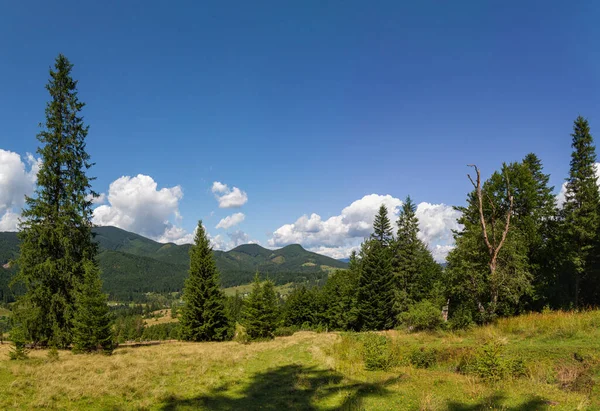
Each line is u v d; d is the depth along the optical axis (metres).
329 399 9.90
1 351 19.80
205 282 33.19
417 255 48.34
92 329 19.59
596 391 8.18
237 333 35.28
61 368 13.90
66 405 9.47
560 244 31.91
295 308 71.81
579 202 33.47
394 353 14.44
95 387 11.03
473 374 10.80
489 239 24.50
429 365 13.16
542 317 17.20
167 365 15.11
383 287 46.25
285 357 17.77
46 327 23.34
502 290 23.78
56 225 24.19
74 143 25.98
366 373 12.87
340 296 61.00
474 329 18.84
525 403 7.84
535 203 30.95
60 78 26.33
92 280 21.06
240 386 12.14
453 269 25.25
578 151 34.41
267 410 9.36
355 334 24.72
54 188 25.14
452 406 8.09
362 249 54.81
